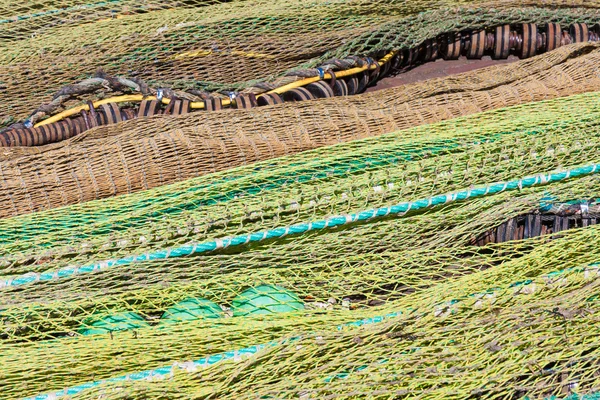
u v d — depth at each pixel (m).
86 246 2.62
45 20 3.58
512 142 2.85
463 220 2.75
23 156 2.92
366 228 2.72
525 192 2.79
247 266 2.64
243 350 2.36
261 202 2.73
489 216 2.73
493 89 3.21
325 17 3.51
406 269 2.62
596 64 3.24
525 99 3.15
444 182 2.77
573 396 2.33
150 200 2.75
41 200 2.79
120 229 2.70
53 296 2.49
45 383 2.32
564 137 2.87
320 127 3.00
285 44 3.48
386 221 2.74
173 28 3.41
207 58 3.48
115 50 3.38
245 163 2.92
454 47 3.67
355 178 2.79
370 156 2.84
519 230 2.86
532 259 2.53
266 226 2.70
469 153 2.83
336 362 2.28
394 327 2.33
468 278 2.47
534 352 2.35
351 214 2.72
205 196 2.75
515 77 3.31
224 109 3.22
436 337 2.33
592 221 2.82
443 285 2.48
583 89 3.17
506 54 3.67
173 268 2.58
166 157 2.86
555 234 2.64
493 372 2.31
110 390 2.22
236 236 2.68
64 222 2.71
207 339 2.37
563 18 3.63
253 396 2.22
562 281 2.47
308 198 2.73
